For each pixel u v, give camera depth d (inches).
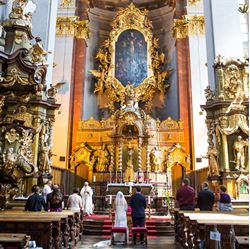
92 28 831.1
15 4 320.2
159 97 770.8
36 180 435.5
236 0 493.4
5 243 146.4
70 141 692.7
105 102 772.6
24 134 283.4
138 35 797.2
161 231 395.5
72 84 717.9
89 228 411.2
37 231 200.2
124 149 653.3
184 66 724.0
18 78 281.7
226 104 445.4
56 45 728.3
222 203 306.3
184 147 677.3
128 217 415.8
